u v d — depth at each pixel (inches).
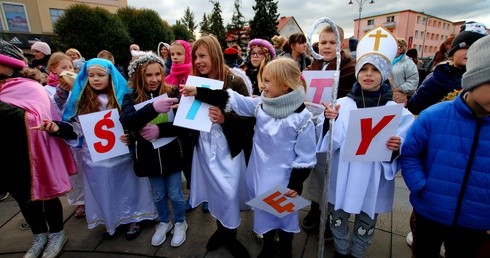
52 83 117.3
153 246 88.3
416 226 63.1
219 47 77.2
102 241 91.0
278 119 68.0
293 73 65.6
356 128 59.4
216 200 78.7
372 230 72.2
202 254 84.4
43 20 870.4
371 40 65.4
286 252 77.5
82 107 82.4
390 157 62.5
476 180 51.4
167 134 77.4
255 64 141.0
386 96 67.4
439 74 74.7
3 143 72.1
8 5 817.5
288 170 71.0
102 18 656.4
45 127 72.9
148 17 838.5
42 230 85.1
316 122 83.0
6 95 72.7
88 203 89.4
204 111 70.6
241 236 92.5
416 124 58.2
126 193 90.4
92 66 78.9
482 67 43.4
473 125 50.6
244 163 82.6
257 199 65.6
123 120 72.9
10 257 85.4
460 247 58.0
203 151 78.0
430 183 56.2
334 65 95.4
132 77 79.8
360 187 66.7
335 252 80.0
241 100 71.9
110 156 80.0
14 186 76.7
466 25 71.4
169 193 87.0
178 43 106.3
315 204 90.5
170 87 82.9
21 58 76.4
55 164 78.4
